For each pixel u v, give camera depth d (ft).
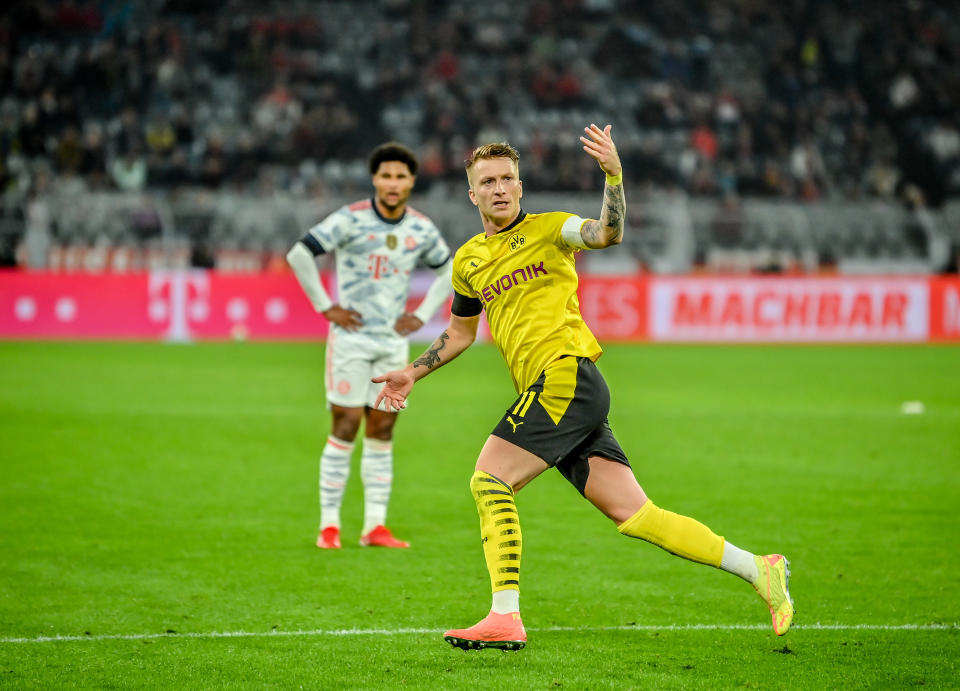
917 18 204.23
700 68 196.85
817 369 109.70
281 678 26.16
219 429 68.85
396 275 42.01
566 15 202.90
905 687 25.75
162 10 189.67
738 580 36.19
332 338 41.68
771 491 51.24
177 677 26.22
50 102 165.27
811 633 30.17
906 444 65.16
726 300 141.38
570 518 45.80
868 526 44.09
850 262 153.99
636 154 171.73
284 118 172.86
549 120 184.75
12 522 43.73
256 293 134.92
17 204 140.36
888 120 192.34
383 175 41.52
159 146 162.71
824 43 199.72
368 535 41.24
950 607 32.89
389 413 41.57
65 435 65.21
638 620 31.53
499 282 29.14
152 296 133.18
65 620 31.09
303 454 60.80
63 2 184.96
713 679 26.21
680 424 73.05
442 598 33.71
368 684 25.75
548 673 26.61
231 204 143.84
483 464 28.55
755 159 180.96
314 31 189.26
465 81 189.67
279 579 35.94
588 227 27.78
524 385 29.14
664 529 28.40
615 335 139.74
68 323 132.36
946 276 147.23
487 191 29.01
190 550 39.81
